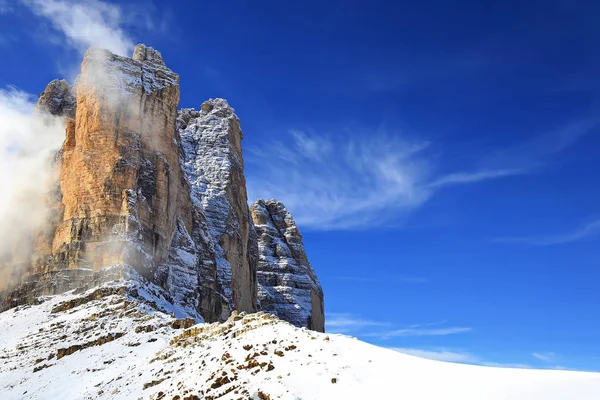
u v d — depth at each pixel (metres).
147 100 111.94
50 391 51.12
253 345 39.03
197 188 160.62
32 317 80.56
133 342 60.88
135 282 85.88
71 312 78.12
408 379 30.42
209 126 185.75
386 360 33.56
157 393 38.41
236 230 157.88
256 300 171.75
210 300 122.25
